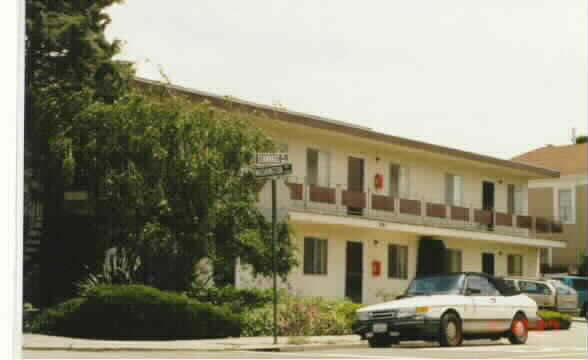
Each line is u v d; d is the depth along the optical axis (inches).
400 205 1339.8
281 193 865.5
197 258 807.1
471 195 1539.1
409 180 1400.1
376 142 1284.4
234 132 829.8
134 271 798.5
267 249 848.9
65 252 847.7
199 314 725.9
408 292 751.1
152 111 793.6
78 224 842.8
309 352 635.5
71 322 703.1
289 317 819.4
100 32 858.8
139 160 783.7
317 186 1188.5
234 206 815.7
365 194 1272.1
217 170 799.1
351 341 769.6
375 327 701.9
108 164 785.6
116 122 782.5
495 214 1555.1
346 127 1219.2
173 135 790.5
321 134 1219.2
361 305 917.2
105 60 827.4
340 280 1248.2
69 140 768.3
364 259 1299.2
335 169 1261.1
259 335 788.0
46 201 835.4
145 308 698.2
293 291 1140.5
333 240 1242.0
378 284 1317.7
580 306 1547.7
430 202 1422.2
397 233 1363.2
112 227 797.9
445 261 1440.7
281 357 555.2
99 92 826.2
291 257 882.8
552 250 1958.7
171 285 807.7
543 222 1694.1
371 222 1237.7
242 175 831.1
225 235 824.9
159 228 777.6
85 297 732.7
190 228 796.0
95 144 780.0
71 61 820.0
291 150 1191.6
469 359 554.9
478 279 753.6
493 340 827.4
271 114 1085.1
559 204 1957.4
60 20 805.9
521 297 785.6
